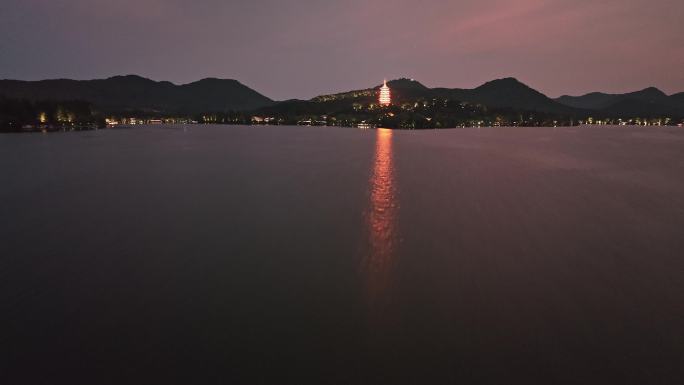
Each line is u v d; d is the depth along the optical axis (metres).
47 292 27.52
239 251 34.81
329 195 57.25
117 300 26.47
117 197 55.12
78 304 25.98
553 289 28.00
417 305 25.89
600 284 28.72
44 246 35.88
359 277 29.89
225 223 42.91
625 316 24.62
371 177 72.81
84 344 22.03
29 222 43.16
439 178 72.25
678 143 162.50
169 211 47.72
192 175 73.81
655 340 22.30
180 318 24.41
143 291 27.62
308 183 66.50
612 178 72.62
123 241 37.16
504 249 35.41
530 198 55.44
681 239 37.84
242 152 115.00
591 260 32.91
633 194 58.19
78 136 180.00
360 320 24.22
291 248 35.62
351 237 38.66
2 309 25.45
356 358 20.89
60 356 21.12
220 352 21.38
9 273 30.45
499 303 26.12
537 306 25.75
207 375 19.73
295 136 197.75
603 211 48.12
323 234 39.53
